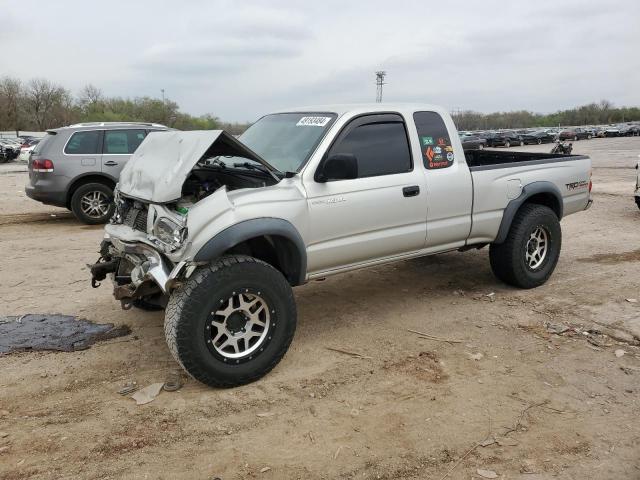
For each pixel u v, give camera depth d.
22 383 3.82
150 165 4.03
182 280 3.62
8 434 3.21
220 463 2.97
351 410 3.48
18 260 7.10
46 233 9.03
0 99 70.56
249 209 3.72
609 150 41.72
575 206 6.15
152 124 10.53
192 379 3.88
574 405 3.53
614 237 8.34
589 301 5.38
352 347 4.41
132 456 3.02
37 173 9.66
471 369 4.02
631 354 4.23
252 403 3.57
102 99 73.88
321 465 2.95
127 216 4.27
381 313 5.14
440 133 4.96
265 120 5.11
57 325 4.85
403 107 4.79
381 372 3.98
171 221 3.62
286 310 3.86
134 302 4.59
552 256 5.84
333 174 3.90
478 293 5.67
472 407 3.50
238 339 3.73
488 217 5.25
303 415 3.43
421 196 4.70
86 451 3.06
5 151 31.91
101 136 9.85
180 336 3.48
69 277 6.32
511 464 2.95
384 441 3.15
